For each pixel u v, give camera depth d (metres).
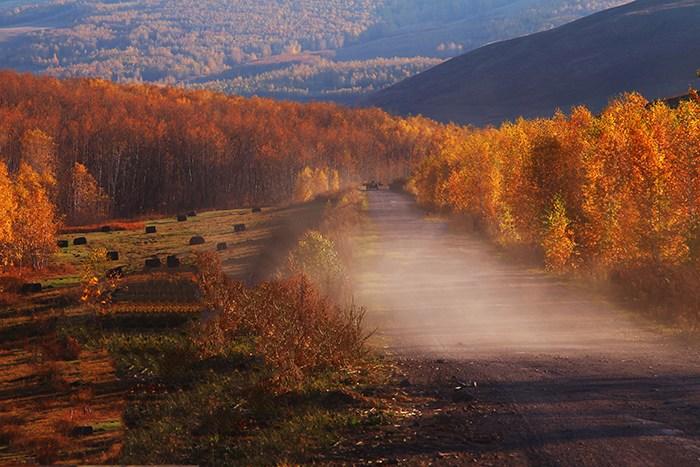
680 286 46.97
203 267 99.50
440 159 169.38
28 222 146.88
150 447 29.41
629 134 60.97
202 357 48.84
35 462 36.78
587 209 65.69
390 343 40.38
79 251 157.00
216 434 26.94
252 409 29.02
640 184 58.75
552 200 76.56
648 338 37.03
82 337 83.25
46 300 108.19
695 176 56.34
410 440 21.14
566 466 17.62
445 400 26.09
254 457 22.11
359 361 34.47
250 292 58.78
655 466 17.12
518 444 19.80
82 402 53.38
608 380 27.20
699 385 25.25
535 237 78.88
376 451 20.44
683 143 57.50
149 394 45.59
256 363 42.78
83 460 32.19
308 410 26.05
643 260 57.25
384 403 26.11
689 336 36.41
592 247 65.19
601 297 52.47
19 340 87.69
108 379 60.72
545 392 25.92
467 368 31.80
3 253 143.62
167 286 102.06
